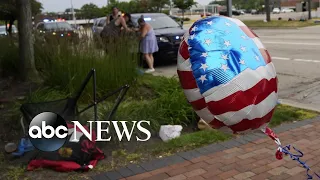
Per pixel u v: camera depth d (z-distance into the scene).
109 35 7.09
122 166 4.01
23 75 7.31
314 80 8.55
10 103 5.86
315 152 4.28
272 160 4.09
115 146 4.54
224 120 2.22
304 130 5.04
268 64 2.24
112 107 4.87
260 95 2.16
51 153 3.94
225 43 2.20
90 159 4.04
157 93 6.57
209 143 4.59
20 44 7.28
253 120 2.24
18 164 4.06
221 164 4.02
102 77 6.23
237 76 2.12
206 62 2.15
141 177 3.76
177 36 11.15
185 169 3.92
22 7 7.25
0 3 13.95
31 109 4.08
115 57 6.63
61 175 3.81
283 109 5.95
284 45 15.22
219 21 2.34
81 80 6.11
